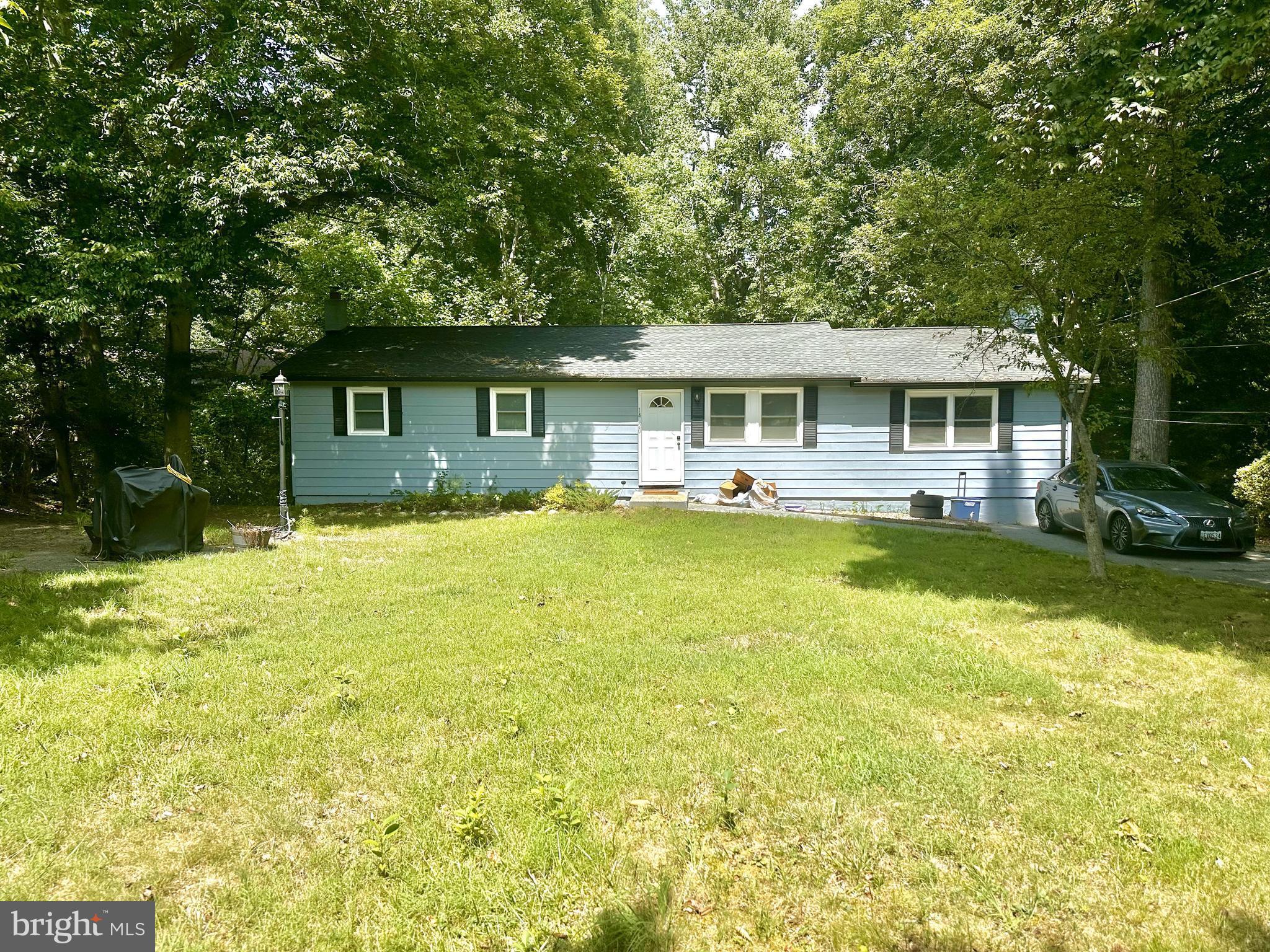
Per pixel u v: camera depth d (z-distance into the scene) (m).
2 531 13.46
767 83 31.12
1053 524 14.55
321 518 14.91
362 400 17.38
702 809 3.68
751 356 18.03
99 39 12.81
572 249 26.98
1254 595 8.52
